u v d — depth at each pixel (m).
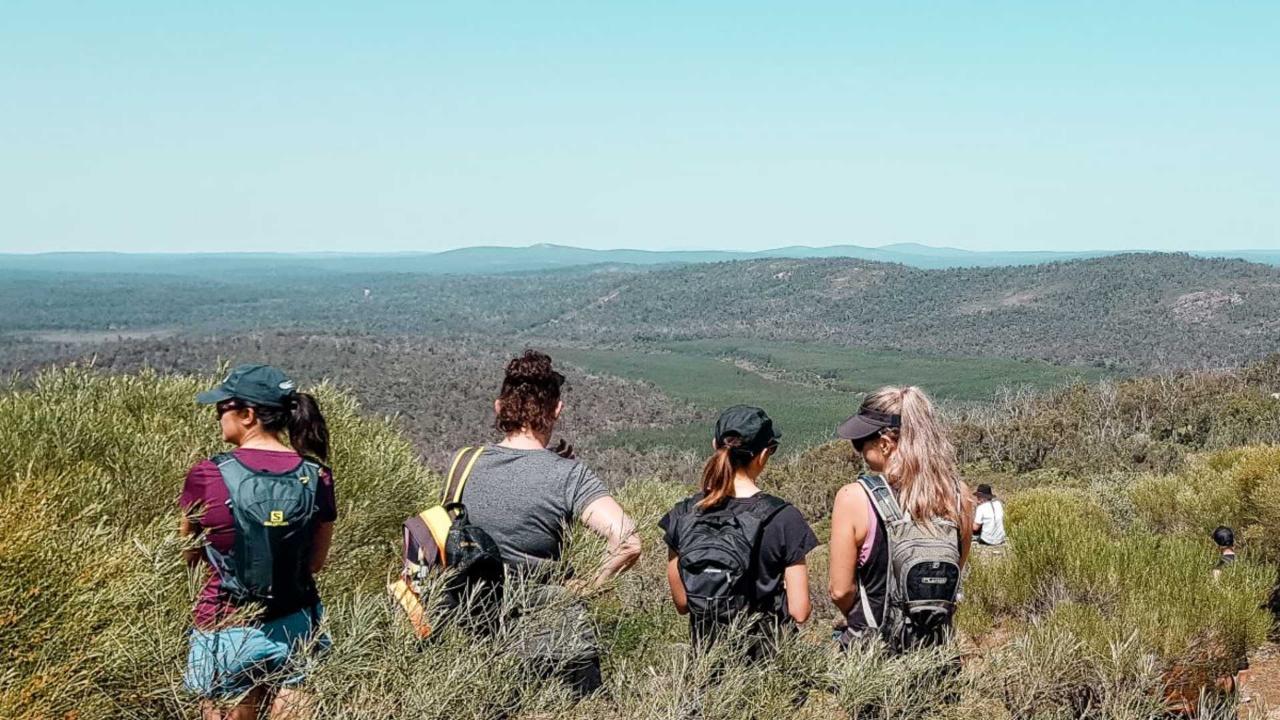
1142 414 35.84
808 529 3.17
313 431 3.06
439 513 3.02
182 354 156.75
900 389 3.26
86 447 4.43
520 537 3.01
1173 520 9.10
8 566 2.46
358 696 2.57
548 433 3.25
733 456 3.19
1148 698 3.29
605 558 2.98
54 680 2.36
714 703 2.67
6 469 3.94
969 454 36.12
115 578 2.62
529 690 2.68
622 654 3.35
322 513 2.99
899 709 2.73
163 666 2.51
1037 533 5.75
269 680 2.64
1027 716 3.01
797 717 2.72
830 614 7.30
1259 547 7.39
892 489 3.15
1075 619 4.53
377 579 4.74
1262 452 8.67
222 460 2.88
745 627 2.84
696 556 3.04
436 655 2.62
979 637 5.17
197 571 2.67
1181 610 4.57
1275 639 6.20
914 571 3.04
